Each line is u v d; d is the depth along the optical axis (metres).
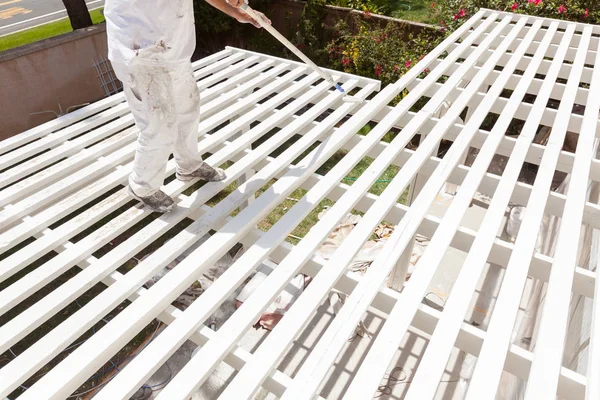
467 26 4.29
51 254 4.23
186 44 1.69
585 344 1.64
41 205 2.13
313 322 3.31
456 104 2.82
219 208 2.05
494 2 5.31
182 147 1.99
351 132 2.60
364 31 6.16
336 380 2.96
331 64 6.61
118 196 2.12
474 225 4.26
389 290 1.61
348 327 1.43
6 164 2.50
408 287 1.55
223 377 2.93
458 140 2.44
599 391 1.18
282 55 6.87
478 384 1.22
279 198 2.10
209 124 2.84
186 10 1.61
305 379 1.29
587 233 2.68
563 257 1.66
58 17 12.14
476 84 3.08
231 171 2.32
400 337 1.37
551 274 1.59
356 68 6.16
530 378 1.24
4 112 5.31
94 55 5.99
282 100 3.16
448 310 1.45
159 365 1.40
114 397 1.28
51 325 3.57
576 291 1.67
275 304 3.34
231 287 1.64
